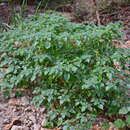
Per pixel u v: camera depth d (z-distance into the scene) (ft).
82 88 6.76
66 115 6.85
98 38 8.39
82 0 18.93
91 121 6.70
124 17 16.47
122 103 6.80
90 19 16.96
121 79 7.48
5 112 7.44
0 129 6.72
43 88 7.85
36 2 19.83
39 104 7.07
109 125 6.61
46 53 8.62
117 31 8.50
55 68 7.26
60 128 6.67
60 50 8.78
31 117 7.20
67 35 8.38
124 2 17.70
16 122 6.95
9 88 8.00
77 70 7.54
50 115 6.92
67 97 7.01
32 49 8.78
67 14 18.31
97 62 7.63
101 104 6.70
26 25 10.57
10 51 9.09
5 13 16.25
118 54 7.48
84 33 8.36
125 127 6.54
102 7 17.61
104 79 7.25
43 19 10.53
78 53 8.50
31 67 8.20
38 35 8.36
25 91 8.32
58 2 19.79
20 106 7.70
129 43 11.83
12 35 9.66
